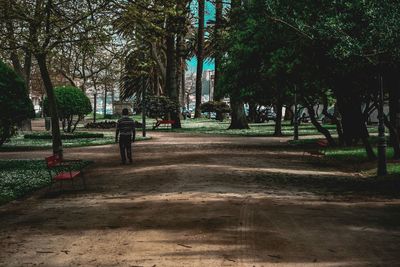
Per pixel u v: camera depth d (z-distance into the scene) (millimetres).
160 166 18297
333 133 42688
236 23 29734
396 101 19484
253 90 31766
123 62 21984
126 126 19609
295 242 7180
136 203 10719
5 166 19172
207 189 12508
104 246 7074
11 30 18000
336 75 19047
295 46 19859
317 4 16797
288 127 54656
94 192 12727
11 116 18016
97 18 18109
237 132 44812
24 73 40750
